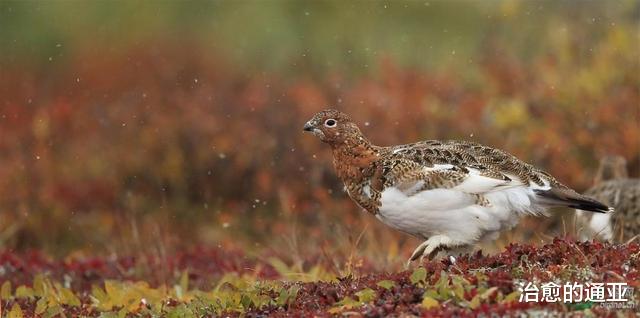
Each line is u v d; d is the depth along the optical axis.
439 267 8.45
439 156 9.27
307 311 8.00
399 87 16.34
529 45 16.91
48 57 20.19
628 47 15.38
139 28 20.56
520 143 14.91
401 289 7.95
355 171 9.58
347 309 7.78
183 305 9.02
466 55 18.23
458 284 7.66
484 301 7.54
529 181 9.22
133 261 12.26
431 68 17.67
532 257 8.45
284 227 14.09
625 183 11.59
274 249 12.63
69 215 15.16
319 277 10.66
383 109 15.77
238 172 15.52
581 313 7.27
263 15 20.28
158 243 12.95
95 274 11.84
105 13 21.02
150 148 15.84
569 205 9.33
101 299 9.96
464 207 9.14
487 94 15.78
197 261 12.34
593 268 8.00
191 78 18.20
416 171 9.19
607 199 11.35
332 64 18.47
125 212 15.16
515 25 17.33
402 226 9.46
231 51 19.67
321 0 20.28
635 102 14.99
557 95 15.20
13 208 15.10
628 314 7.21
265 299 8.55
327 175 15.13
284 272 11.05
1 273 11.75
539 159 14.78
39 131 16.11
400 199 9.26
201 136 15.84
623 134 14.71
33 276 11.69
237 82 17.91
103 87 17.83
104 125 16.41
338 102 16.20
